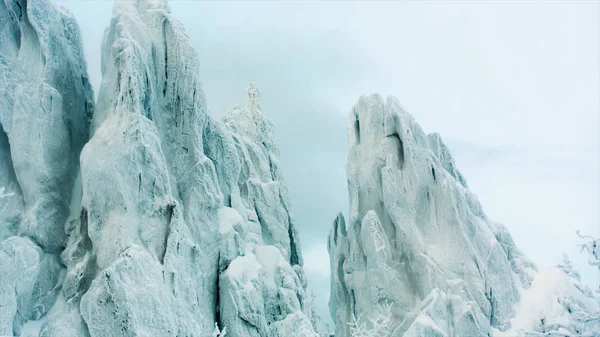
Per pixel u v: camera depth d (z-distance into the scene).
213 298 34.59
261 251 39.41
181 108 35.75
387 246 43.81
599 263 27.81
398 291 42.25
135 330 27.00
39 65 33.62
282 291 37.50
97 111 33.72
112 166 30.45
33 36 33.91
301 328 34.25
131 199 30.42
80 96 35.78
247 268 35.66
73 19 36.72
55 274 30.56
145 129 31.83
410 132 45.78
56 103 33.09
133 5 37.09
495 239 44.72
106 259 29.30
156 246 30.72
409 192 44.47
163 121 35.47
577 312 40.78
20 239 29.67
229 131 45.22
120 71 32.31
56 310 29.30
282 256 40.16
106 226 29.98
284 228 44.94
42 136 32.16
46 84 32.88
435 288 39.84
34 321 29.06
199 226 34.50
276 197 45.25
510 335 40.28
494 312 41.34
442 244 42.84
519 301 43.16
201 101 36.41
